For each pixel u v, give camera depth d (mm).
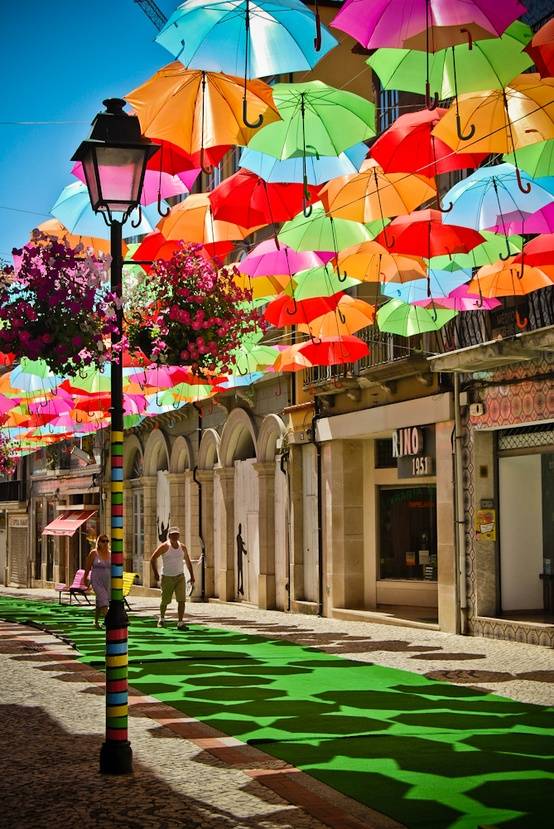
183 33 9039
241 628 20797
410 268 14961
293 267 15227
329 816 6738
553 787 7477
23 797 7285
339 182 12375
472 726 9875
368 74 22750
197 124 10133
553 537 18422
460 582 18891
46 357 8531
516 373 17484
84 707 11086
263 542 27516
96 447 44188
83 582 30562
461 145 10242
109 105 8898
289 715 10547
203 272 11266
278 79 24609
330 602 23953
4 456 32000
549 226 13141
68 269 8477
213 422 32562
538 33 7867
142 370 19891
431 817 6707
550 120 9914
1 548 62250
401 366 20266
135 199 8695
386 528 23719
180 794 7363
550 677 13117
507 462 18641
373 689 12242
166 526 36750
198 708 11016
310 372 24859
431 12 7848
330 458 24094
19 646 17438
